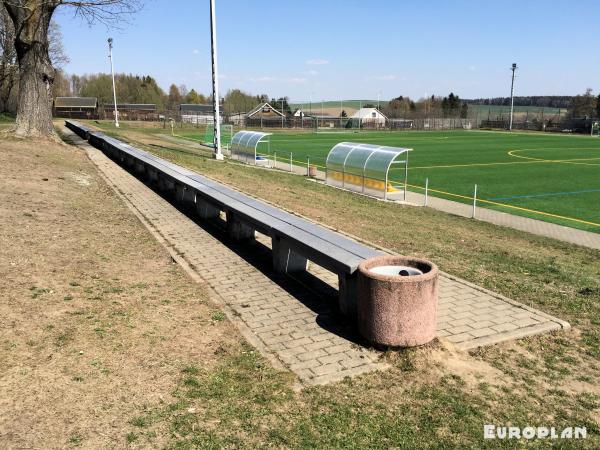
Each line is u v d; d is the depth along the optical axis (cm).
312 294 693
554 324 598
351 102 17850
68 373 434
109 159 2125
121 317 556
